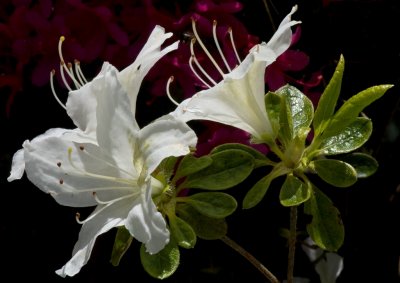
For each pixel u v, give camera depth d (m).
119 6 0.54
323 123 0.46
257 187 0.46
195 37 0.49
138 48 0.53
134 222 0.44
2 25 0.54
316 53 0.57
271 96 0.47
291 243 0.47
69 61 0.53
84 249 0.45
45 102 0.56
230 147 0.46
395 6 0.57
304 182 0.46
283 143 0.46
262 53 0.43
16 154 0.47
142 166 0.44
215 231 0.46
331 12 0.57
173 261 0.44
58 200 0.46
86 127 0.44
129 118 0.44
